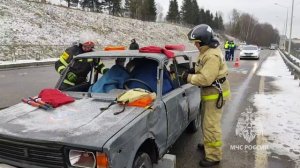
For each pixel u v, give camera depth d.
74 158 2.88
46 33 29.50
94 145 2.78
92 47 5.64
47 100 3.79
